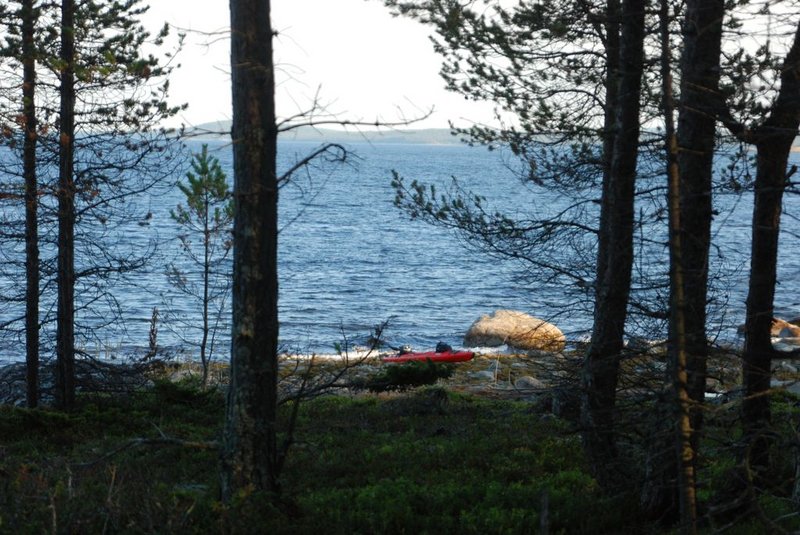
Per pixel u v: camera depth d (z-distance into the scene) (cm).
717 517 1769
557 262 2494
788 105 1669
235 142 1512
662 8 1380
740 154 1842
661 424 1583
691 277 1628
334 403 3481
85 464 1620
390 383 4009
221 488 1612
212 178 3856
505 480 2175
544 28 2338
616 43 2308
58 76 2923
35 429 2712
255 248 1556
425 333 7169
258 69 1505
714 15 1608
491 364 5166
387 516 1747
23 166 2969
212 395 3303
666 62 1364
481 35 2342
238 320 1572
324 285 9506
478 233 2447
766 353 1742
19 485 1692
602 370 1938
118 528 1489
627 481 1917
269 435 1602
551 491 1980
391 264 11294
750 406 1789
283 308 8094
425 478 2181
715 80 1623
